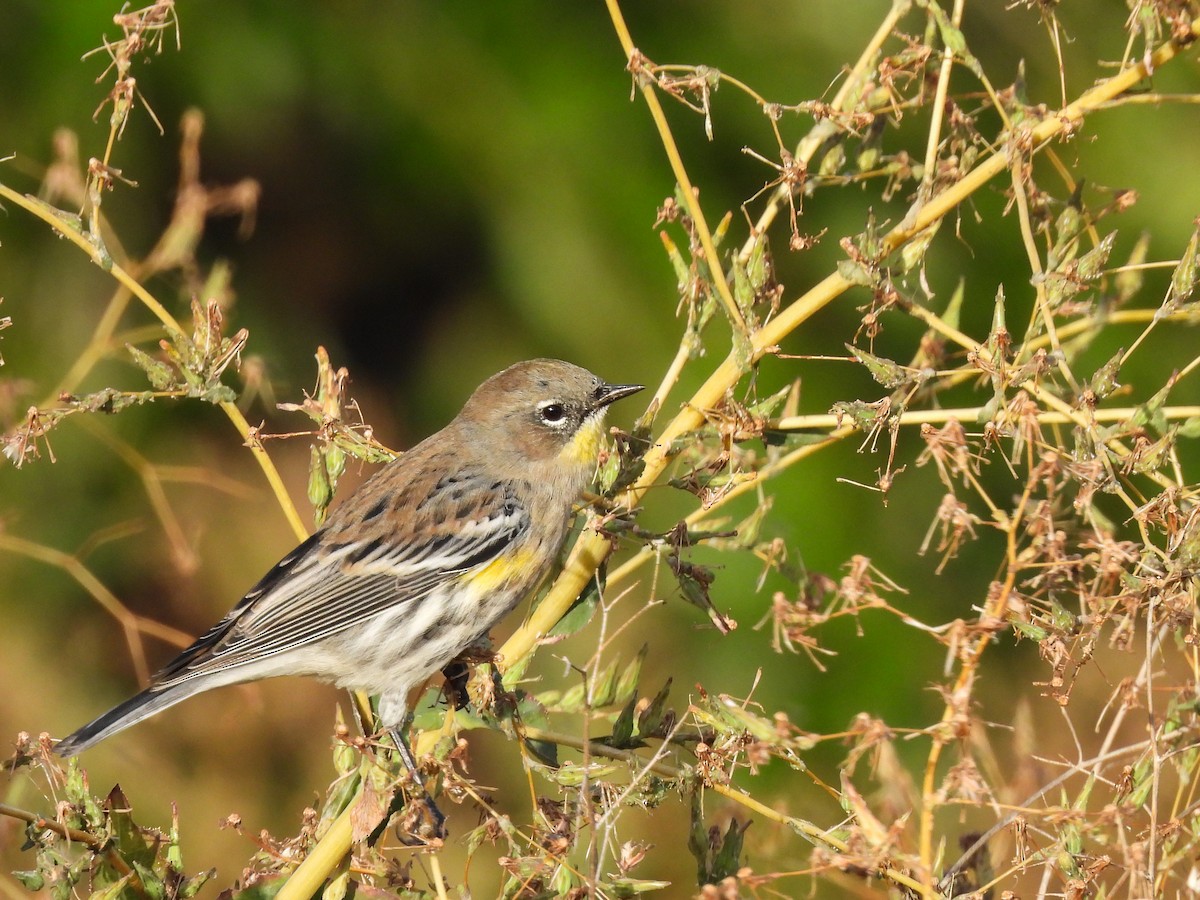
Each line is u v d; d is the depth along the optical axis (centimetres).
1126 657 1140
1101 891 576
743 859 630
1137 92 644
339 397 754
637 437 684
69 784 619
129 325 1298
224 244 1405
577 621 691
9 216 1288
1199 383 1338
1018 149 617
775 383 1318
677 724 606
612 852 608
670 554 651
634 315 1370
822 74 1380
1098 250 607
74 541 1259
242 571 1302
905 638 1287
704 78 636
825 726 1249
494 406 891
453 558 841
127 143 1333
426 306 1464
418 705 739
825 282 654
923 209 634
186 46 1342
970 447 746
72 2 1298
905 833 596
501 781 1223
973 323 1352
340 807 674
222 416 1341
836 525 1288
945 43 634
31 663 1221
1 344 1262
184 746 1216
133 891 620
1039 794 560
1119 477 651
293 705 1238
